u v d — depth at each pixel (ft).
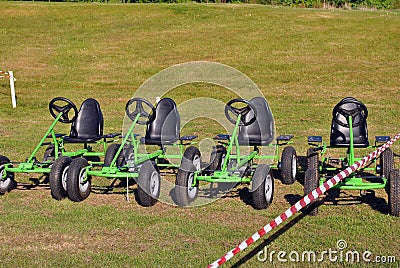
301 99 59.26
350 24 100.22
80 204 23.97
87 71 77.82
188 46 90.99
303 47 86.99
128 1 145.69
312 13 110.93
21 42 94.89
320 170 25.58
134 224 21.50
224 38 94.79
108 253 18.71
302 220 21.50
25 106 57.93
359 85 65.98
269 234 20.16
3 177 25.07
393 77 69.15
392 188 21.31
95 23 108.47
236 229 20.79
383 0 136.77
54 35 100.12
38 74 75.87
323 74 72.33
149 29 103.30
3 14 113.80
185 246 19.25
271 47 87.92
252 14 111.14
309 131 41.93
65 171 24.52
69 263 17.98
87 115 28.63
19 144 37.37
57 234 20.56
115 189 26.32
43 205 23.86
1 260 18.28
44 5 123.65
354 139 25.44
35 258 18.40
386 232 20.13
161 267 17.56
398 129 42.60
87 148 29.45
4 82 71.20
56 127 45.47
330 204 23.44
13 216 22.39
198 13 113.91
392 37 89.51
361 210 22.57
